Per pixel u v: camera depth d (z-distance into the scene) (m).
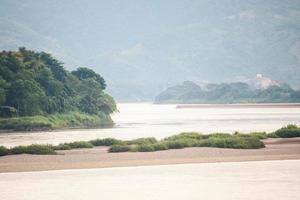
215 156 158.38
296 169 141.00
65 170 138.88
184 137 190.88
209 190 118.06
